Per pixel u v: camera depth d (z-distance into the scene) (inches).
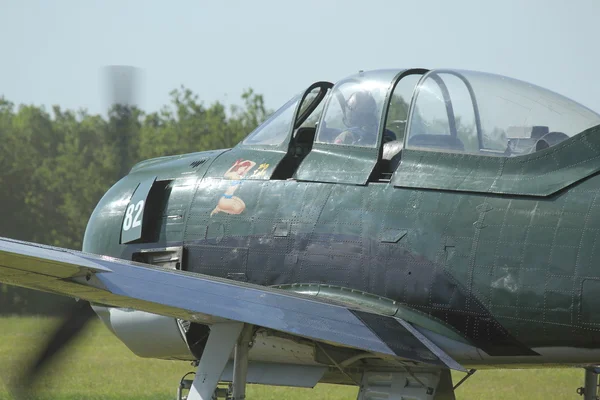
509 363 1091.3
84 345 2923.2
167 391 1929.1
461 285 1063.0
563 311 999.6
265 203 1252.5
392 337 1028.5
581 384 2006.6
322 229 1179.9
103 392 1905.8
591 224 992.2
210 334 1117.1
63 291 1029.2
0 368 2242.9
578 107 1135.0
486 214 1058.7
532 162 1055.6
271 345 1223.5
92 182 6678.2
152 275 1047.0
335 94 1246.3
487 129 1123.3
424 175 1121.4
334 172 1201.4
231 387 1167.0
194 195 1341.0
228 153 1369.3
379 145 1179.3
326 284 1167.0
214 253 1288.1
